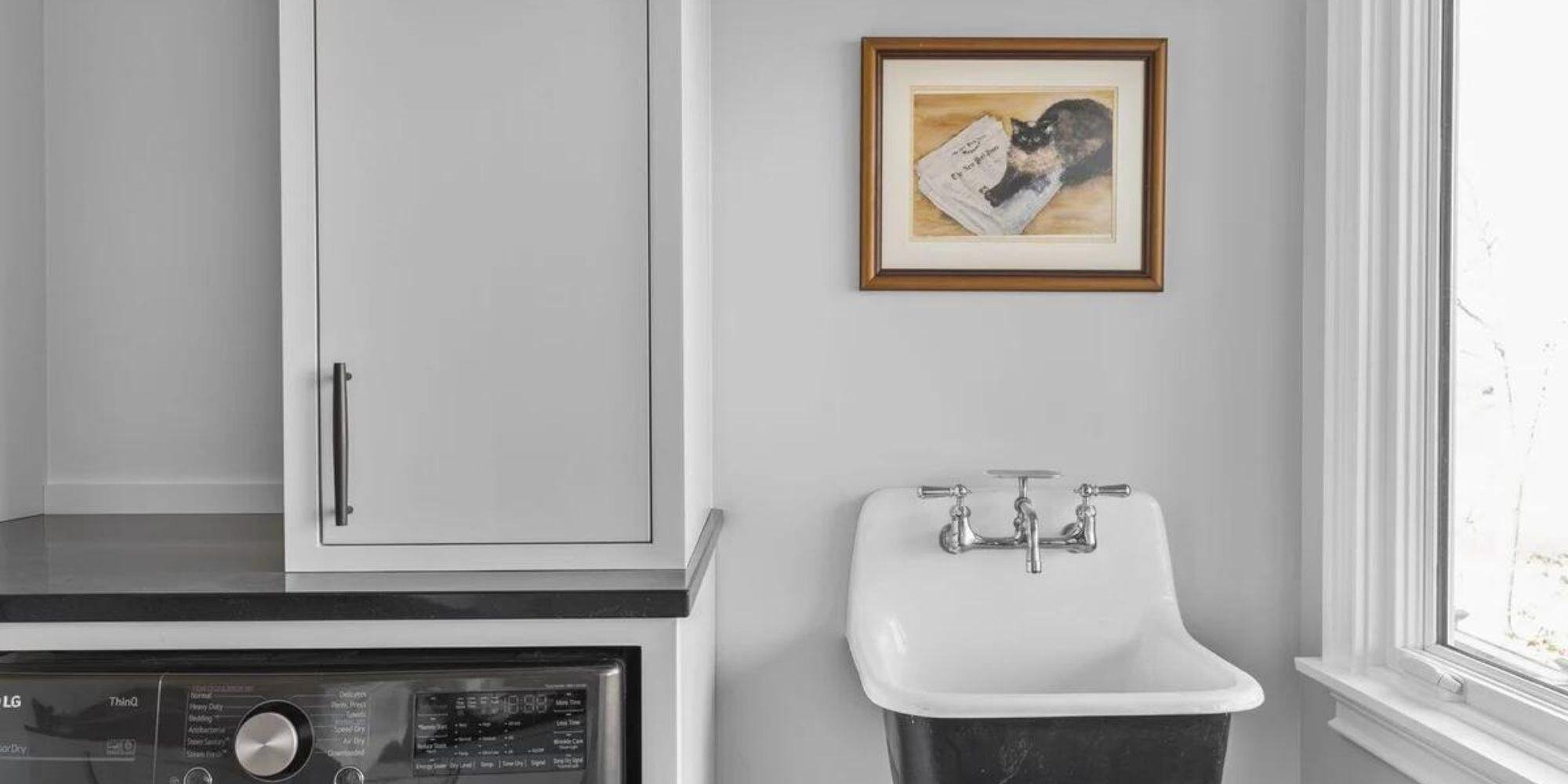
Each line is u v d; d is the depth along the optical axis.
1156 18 1.86
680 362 1.34
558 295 1.34
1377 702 1.60
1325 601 1.79
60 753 1.14
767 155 1.85
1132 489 1.88
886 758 1.89
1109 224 1.86
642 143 1.33
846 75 1.85
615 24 1.33
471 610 1.22
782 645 1.89
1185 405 1.88
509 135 1.33
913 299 1.87
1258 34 1.86
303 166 1.32
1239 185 1.87
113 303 1.84
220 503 1.85
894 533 1.84
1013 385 1.87
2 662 1.20
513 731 1.16
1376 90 1.71
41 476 1.83
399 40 1.32
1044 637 1.83
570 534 1.34
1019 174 1.85
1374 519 1.73
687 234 1.40
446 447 1.34
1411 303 1.69
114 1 1.83
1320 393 1.83
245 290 1.85
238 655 1.23
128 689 1.15
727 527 1.87
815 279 1.86
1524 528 1.49
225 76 1.84
